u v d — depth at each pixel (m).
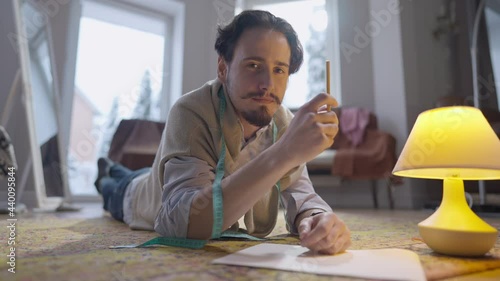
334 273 0.48
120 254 0.60
